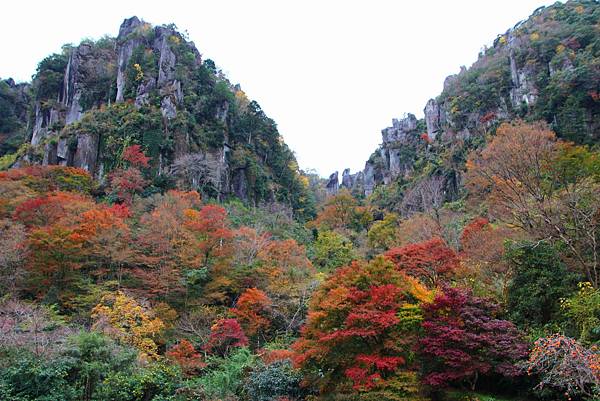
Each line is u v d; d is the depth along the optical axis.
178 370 20.89
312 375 18.67
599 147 45.06
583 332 14.41
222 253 34.38
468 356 14.94
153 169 60.22
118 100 72.00
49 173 51.38
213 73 89.38
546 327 16.88
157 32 80.69
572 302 15.95
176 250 32.84
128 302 24.39
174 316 27.42
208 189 62.97
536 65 69.88
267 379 19.39
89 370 17.89
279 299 30.53
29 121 80.12
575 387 13.55
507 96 73.50
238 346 24.75
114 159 60.50
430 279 25.14
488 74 81.12
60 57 83.69
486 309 17.16
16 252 26.78
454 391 16.31
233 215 54.81
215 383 20.39
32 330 18.48
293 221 62.25
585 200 20.80
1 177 45.78
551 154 25.73
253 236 41.00
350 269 19.70
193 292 31.34
